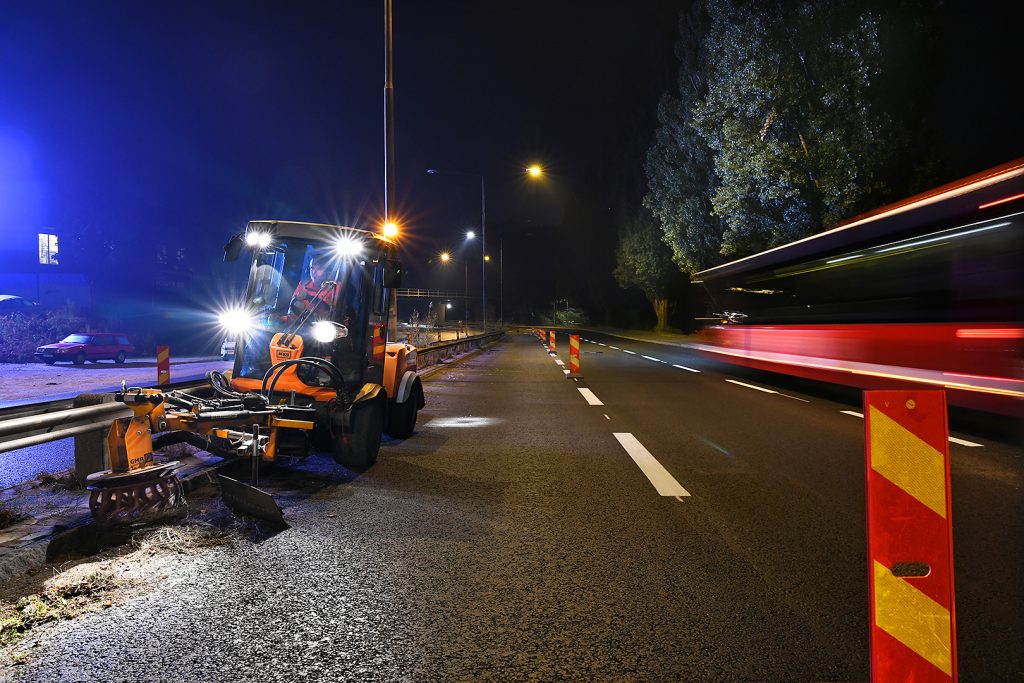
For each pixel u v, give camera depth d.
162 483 5.24
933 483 2.34
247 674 3.00
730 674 2.97
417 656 3.15
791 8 19.92
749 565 4.35
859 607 3.69
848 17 18.97
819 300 13.92
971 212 8.92
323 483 6.70
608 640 3.30
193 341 40.12
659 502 5.94
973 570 4.22
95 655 3.18
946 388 9.56
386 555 4.57
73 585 4.01
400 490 6.41
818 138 19.77
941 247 9.65
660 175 36.56
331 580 4.12
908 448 2.34
